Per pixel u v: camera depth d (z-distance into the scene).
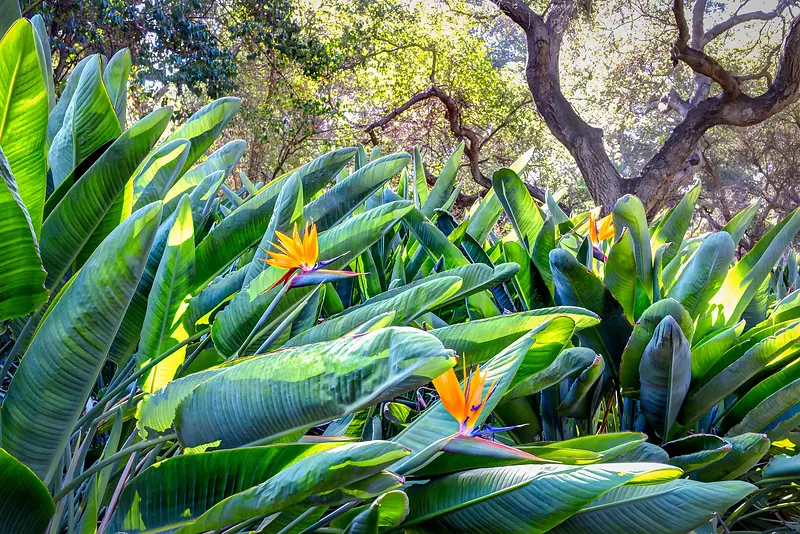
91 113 1.60
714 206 23.02
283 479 0.85
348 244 1.50
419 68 17.30
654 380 1.70
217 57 12.05
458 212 14.10
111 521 1.07
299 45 13.14
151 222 1.01
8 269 1.07
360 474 0.83
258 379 1.00
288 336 1.53
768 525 2.06
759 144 21.02
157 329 1.36
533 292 2.07
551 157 21.02
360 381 0.90
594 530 1.27
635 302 2.04
